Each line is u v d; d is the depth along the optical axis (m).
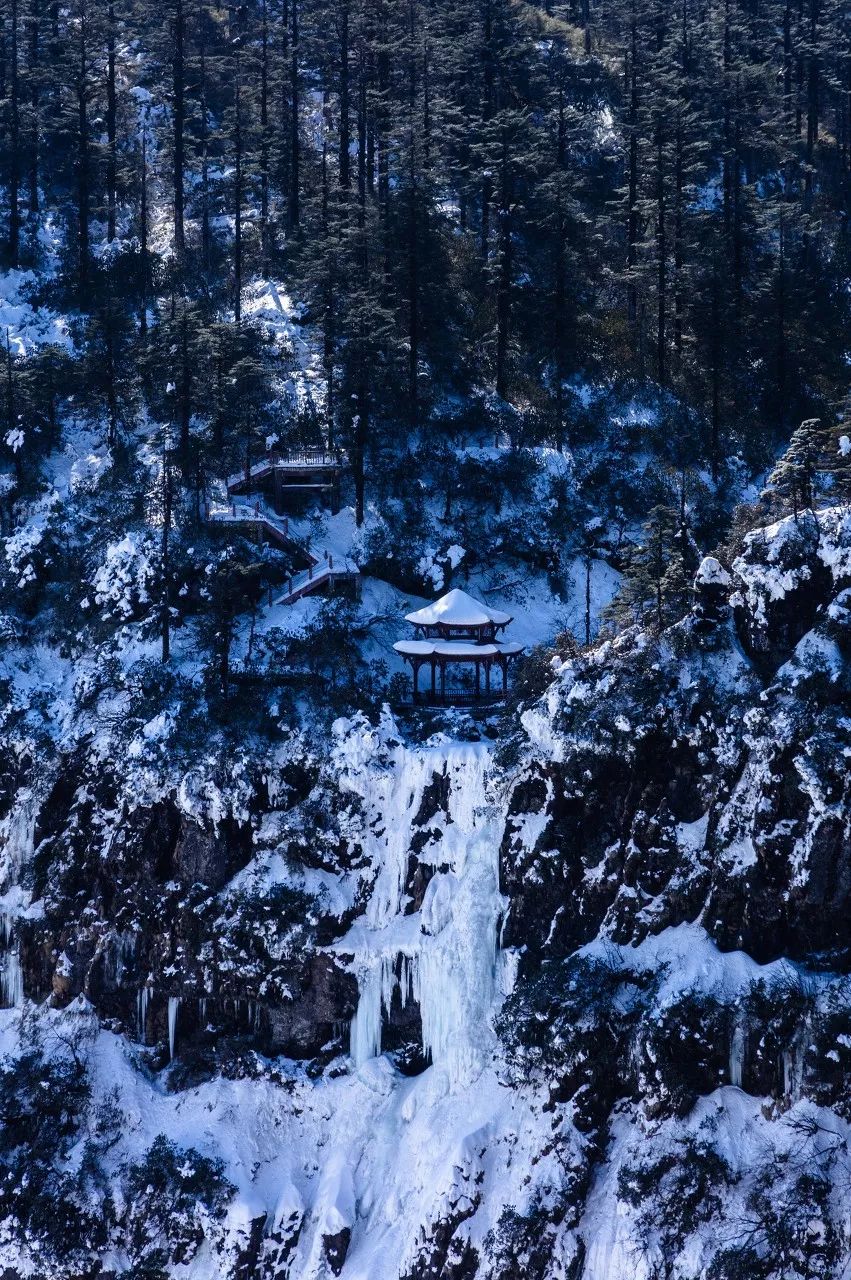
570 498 93.25
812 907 60.09
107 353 98.50
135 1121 68.50
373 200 110.56
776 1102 58.12
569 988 62.38
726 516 93.12
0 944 74.38
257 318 105.81
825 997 58.09
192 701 77.12
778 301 102.12
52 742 77.50
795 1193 55.16
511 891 67.50
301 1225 64.38
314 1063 69.00
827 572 65.44
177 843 72.69
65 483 94.31
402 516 91.38
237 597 83.44
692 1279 55.28
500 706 77.56
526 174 110.50
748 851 62.16
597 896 65.81
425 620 78.94
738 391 101.31
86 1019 71.56
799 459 71.44
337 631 82.50
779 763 61.59
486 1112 63.41
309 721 75.50
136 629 82.44
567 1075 61.25
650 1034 59.81
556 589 89.81
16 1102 68.38
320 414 96.44
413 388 96.69
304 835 71.31
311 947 69.25
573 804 67.19
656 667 66.56
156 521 87.81
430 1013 67.50
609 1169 59.88
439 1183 61.25
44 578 87.69
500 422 97.69
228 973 69.81
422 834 70.44
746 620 66.69
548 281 109.69
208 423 95.81
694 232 108.38
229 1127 67.69
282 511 91.00
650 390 99.88
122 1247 65.19
